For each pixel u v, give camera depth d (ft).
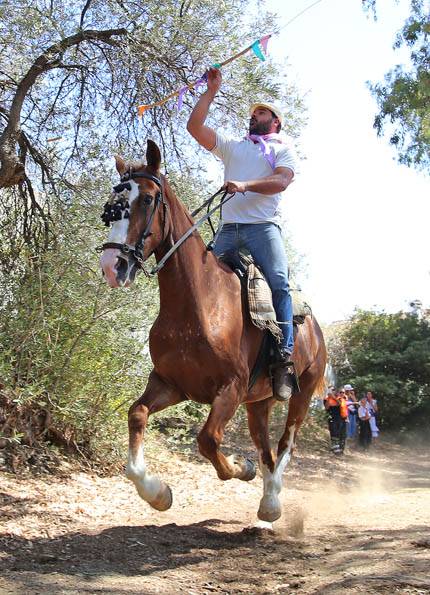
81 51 29.66
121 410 27.22
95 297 25.85
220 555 15.24
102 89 30.71
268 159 16.61
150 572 13.62
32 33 27.86
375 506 24.59
